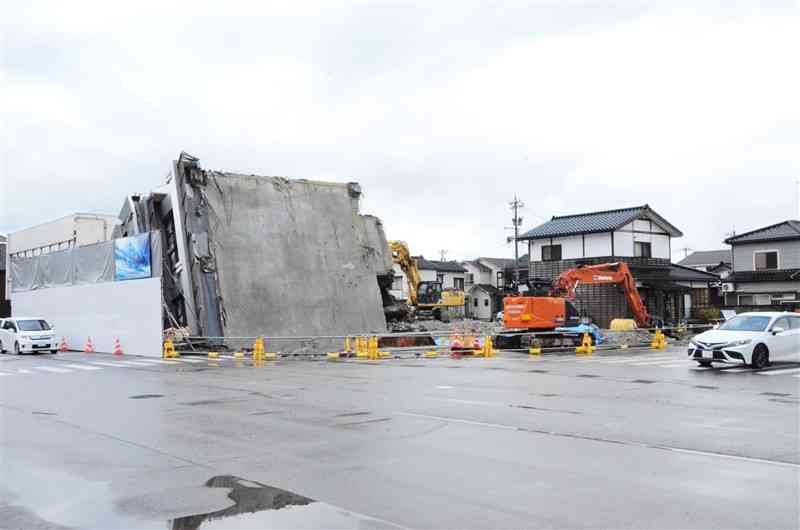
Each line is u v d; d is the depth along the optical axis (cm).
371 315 3656
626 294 3459
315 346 3159
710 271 6581
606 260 4628
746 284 4775
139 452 915
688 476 746
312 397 1458
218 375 2042
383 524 598
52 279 4169
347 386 1664
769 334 1991
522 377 1822
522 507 641
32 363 2642
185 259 3216
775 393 1438
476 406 1286
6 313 6644
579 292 4638
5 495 711
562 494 683
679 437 962
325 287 3531
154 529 598
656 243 4894
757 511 621
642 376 1809
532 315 3038
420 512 631
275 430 1058
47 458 887
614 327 3622
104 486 740
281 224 3509
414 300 4847
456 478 750
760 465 794
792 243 4662
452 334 3194
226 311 3203
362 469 796
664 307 4866
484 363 2336
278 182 3600
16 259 4678
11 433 1077
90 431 1085
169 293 3409
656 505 642
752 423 1072
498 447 909
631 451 874
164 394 1572
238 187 3441
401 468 799
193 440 990
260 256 3378
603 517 610
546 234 4881
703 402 1309
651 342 3400
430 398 1412
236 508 652
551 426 1061
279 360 2678
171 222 3447
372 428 1062
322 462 835
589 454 860
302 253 3519
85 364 2572
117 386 1769
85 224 5297
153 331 2997
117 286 3250
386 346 3164
